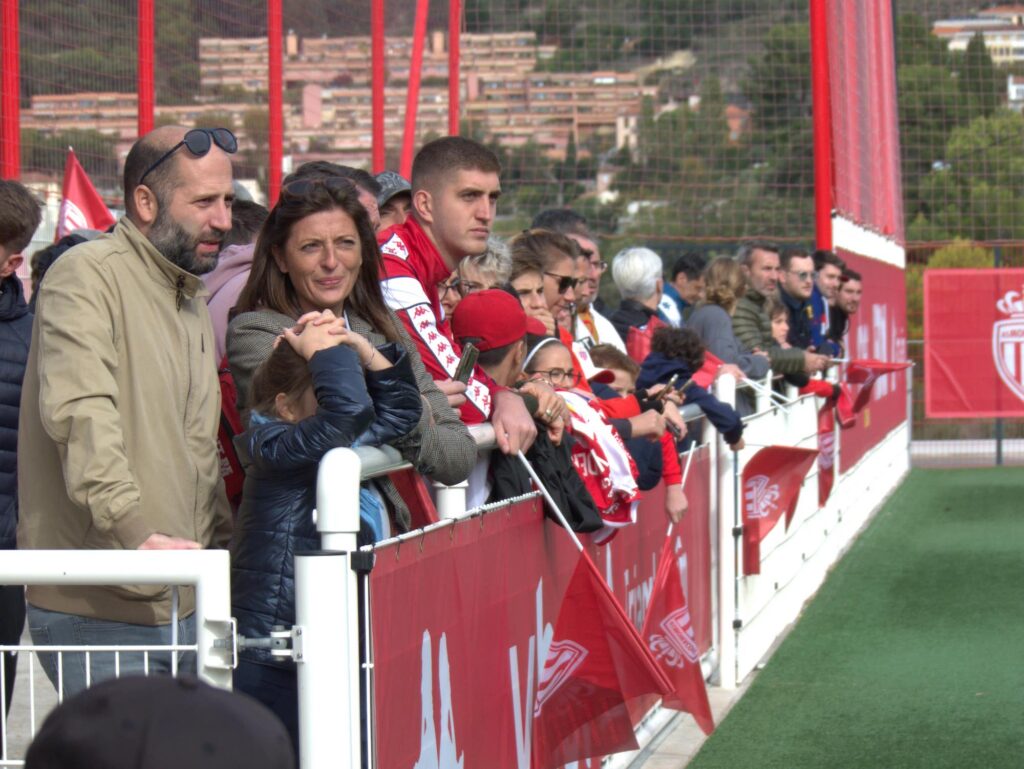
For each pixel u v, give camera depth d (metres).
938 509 25.30
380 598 5.00
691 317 15.06
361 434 5.23
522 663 6.83
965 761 10.37
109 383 5.48
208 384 6.07
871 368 21.73
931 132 36.75
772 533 14.52
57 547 5.82
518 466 7.14
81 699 1.88
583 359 10.51
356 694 4.77
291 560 5.16
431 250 8.03
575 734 6.94
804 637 14.95
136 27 18.22
